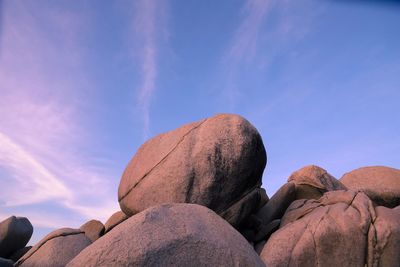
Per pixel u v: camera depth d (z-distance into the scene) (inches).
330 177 588.1
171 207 189.3
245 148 439.5
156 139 496.7
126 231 162.4
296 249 367.2
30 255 402.6
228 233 182.9
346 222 373.7
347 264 361.1
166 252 157.0
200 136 450.6
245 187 443.8
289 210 458.6
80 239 422.9
